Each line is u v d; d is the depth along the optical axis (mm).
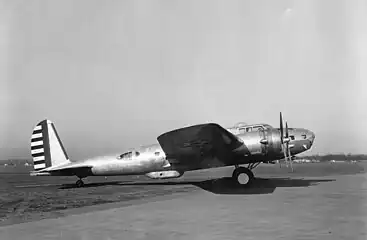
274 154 15938
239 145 15820
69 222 8422
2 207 11047
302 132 16094
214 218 8609
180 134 14719
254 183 18297
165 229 7445
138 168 18016
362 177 23516
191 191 15383
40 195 14656
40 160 19719
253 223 7855
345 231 6934
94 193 15266
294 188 15680
